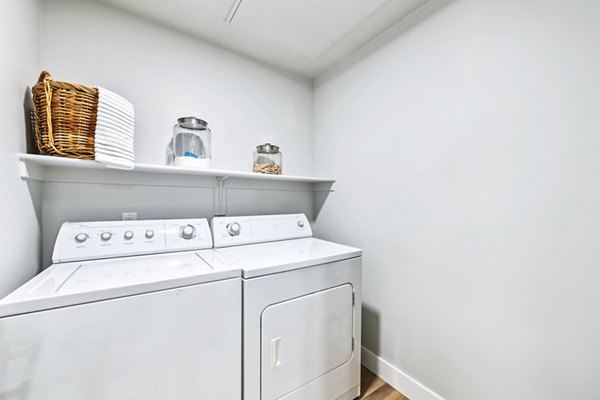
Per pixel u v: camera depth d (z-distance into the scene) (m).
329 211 2.09
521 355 1.03
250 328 1.05
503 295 1.09
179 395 0.91
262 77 1.96
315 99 2.24
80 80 1.31
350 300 1.39
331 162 2.06
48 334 0.72
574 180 0.90
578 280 0.90
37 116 1.02
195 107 1.66
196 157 1.46
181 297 0.91
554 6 0.94
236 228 1.58
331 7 1.40
